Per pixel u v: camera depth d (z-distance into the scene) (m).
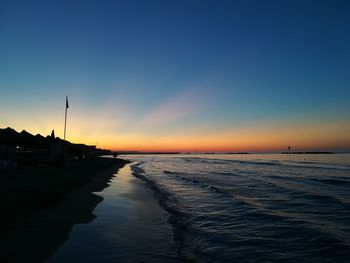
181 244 10.95
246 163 85.44
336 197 22.23
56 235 10.36
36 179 21.97
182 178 37.50
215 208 17.98
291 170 53.47
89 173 35.31
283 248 10.75
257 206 18.64
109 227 12.46
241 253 10.18
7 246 8.78
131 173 45.03
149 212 16.33
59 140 47.53
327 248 10.73
